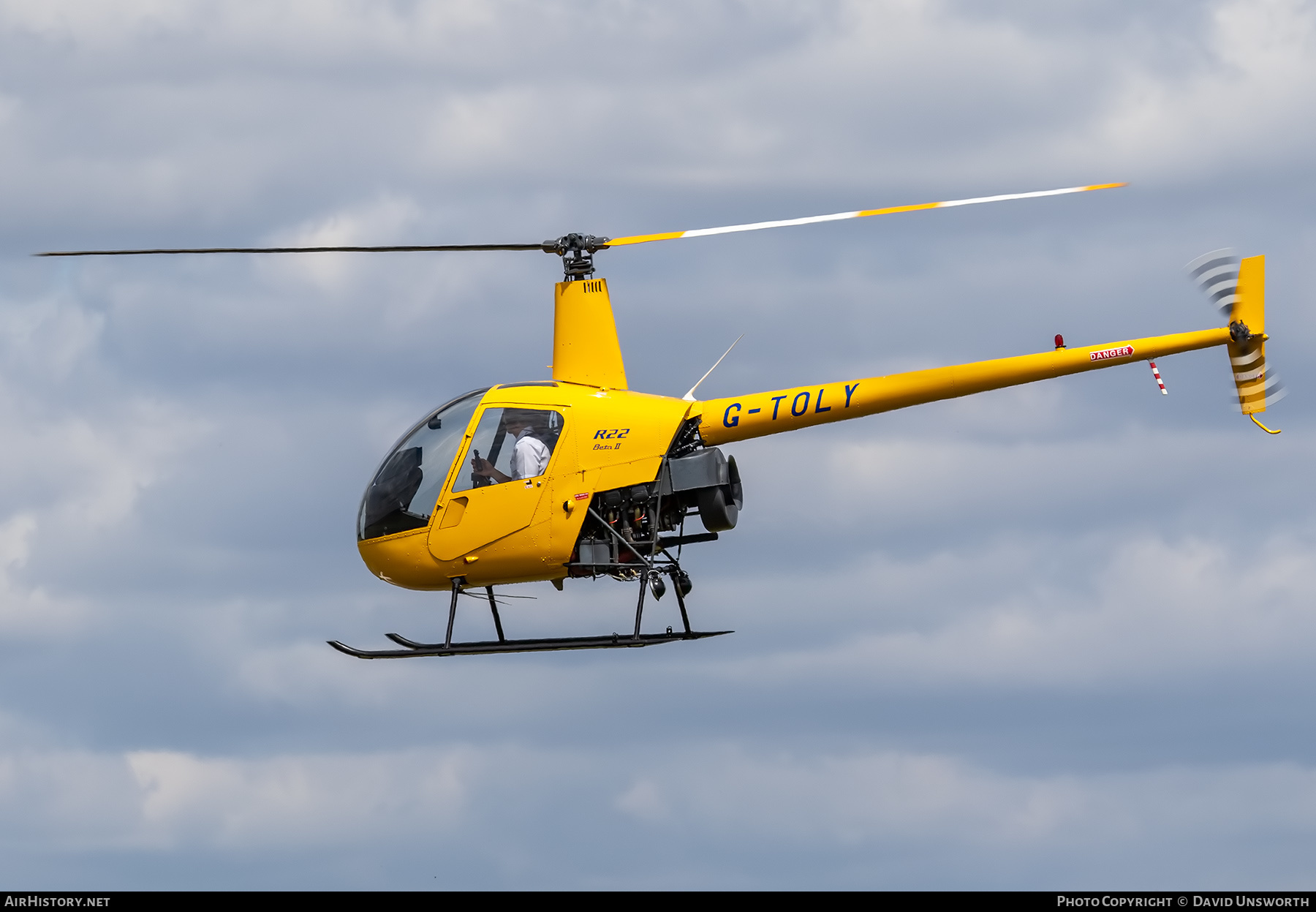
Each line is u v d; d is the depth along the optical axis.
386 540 57.53
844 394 61.78
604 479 57.06
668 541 60.78
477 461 56.97
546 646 56.19
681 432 60.06
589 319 62.69
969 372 62.28
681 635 56.97
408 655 56.00
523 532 56.56
